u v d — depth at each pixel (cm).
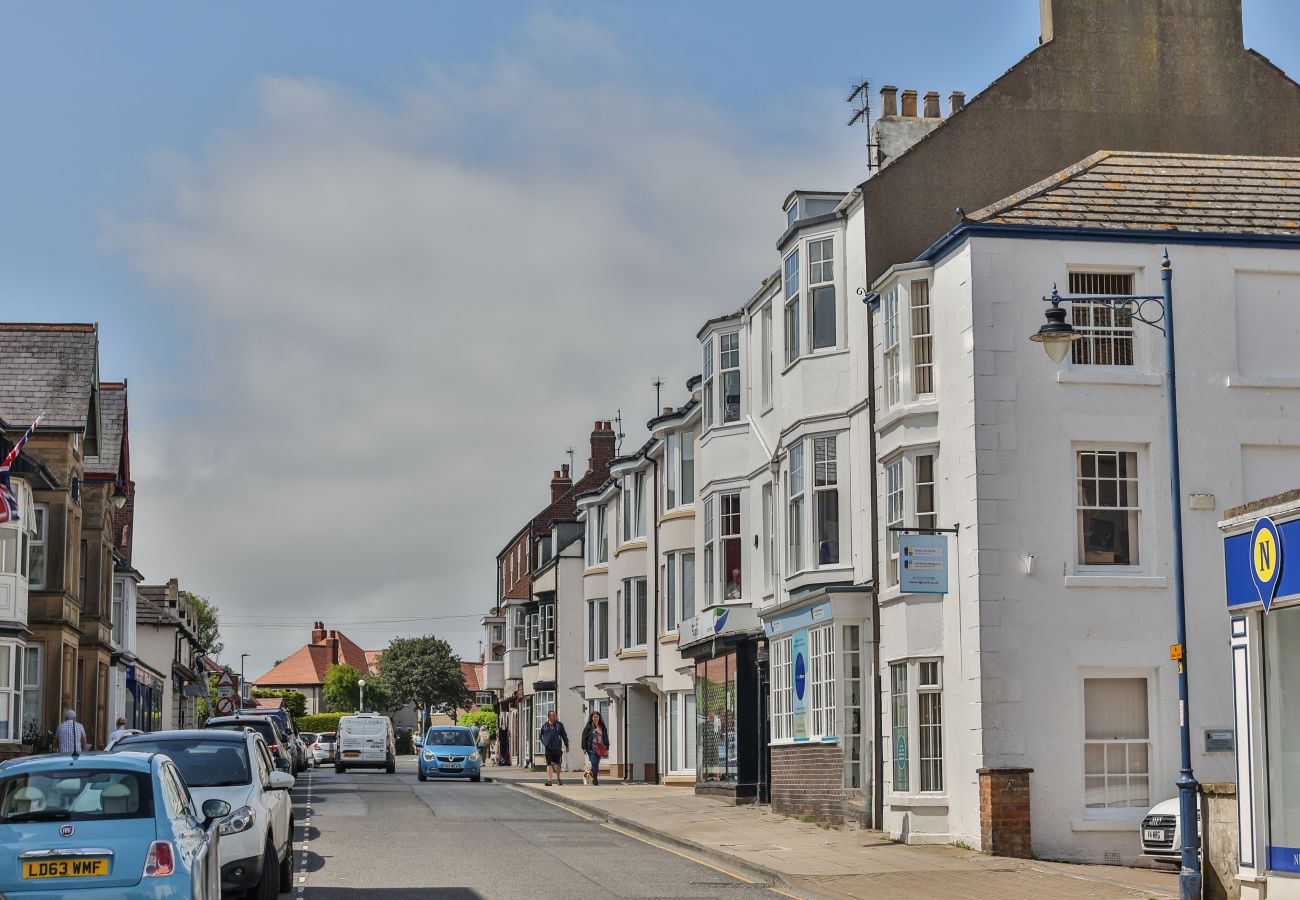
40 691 4162
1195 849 1747
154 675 6812
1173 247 2381
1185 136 2838
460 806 3359
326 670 13712
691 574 4238
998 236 2353
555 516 7488
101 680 5041
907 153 2755
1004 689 2253
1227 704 2295
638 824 2806
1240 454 2352
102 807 1241
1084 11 2845
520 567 8125
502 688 8538
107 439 4919
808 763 2827
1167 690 2283
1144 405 2344
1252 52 2878
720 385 3616
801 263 2922
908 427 2484
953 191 2755
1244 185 2533
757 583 3375
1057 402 2327
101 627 4838
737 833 2584
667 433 4347
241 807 1599
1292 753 1623
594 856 2273
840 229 2862
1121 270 2380
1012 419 2316
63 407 4306
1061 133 2797
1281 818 1631
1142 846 2031
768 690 3219
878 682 2598
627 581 4850
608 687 5078
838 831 2602
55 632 4194
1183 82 2852
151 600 7862
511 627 7625
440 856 2225
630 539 4888
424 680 12475
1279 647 1656
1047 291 2352
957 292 2383
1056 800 2238
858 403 2762
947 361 2419
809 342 2892
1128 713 2292
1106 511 2331
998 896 1792
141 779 1269
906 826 2402
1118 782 2262
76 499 4438
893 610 2522
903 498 2495
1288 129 2870
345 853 2250
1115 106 2825
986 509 2289
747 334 3541
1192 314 2370
